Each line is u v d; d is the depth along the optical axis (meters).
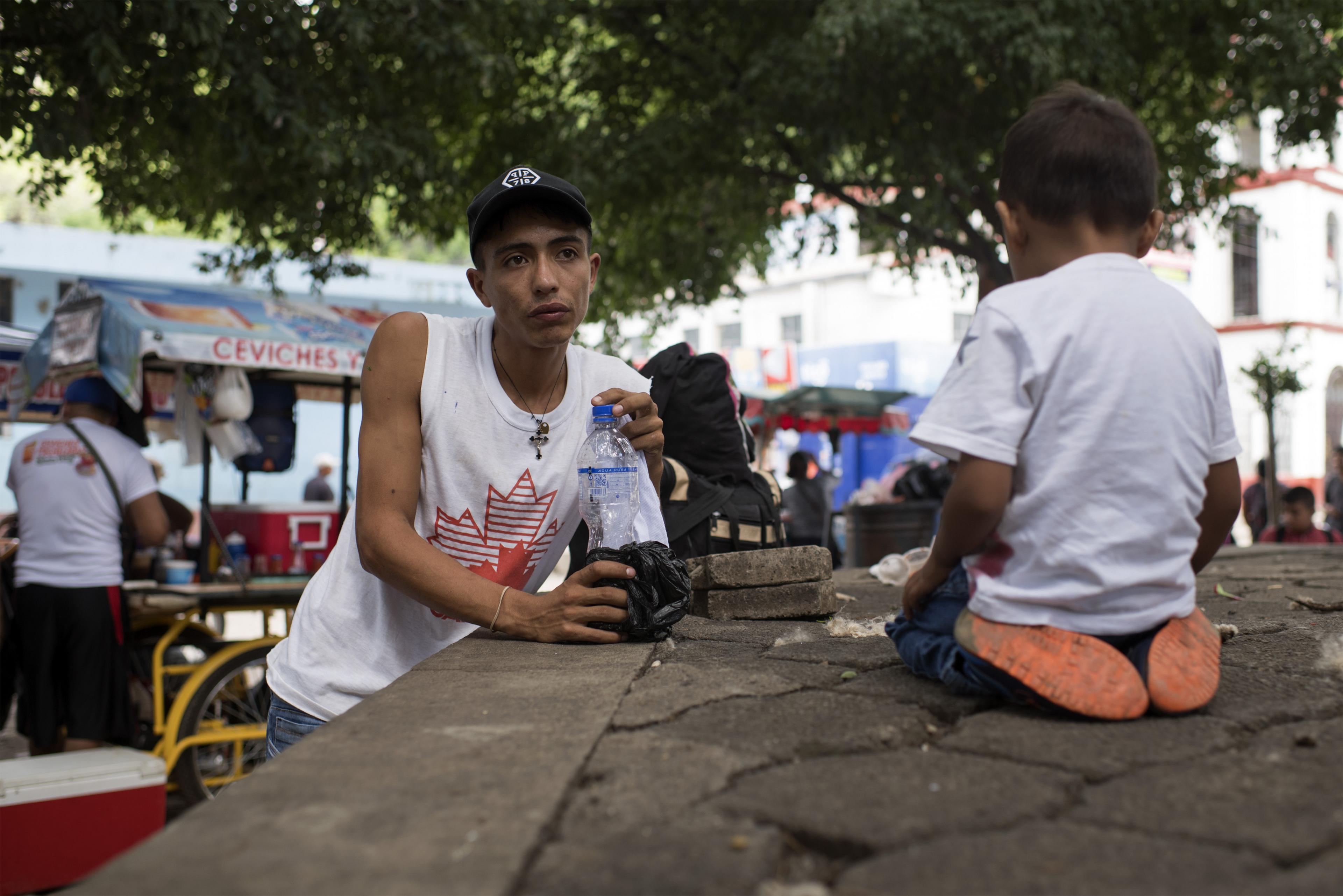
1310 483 21.31
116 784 3.99
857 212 11.51
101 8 6.45
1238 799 1.34
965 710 1.89
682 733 1.68
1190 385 1.87
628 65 10.77
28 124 6.88
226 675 5.41
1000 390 1.84
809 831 1.23
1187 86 11.27
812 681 2.11
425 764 1.48
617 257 12.14
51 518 5.07
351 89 8.25
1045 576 1.85
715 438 3.88
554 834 1.22
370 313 6.46
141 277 17.69
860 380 22.86
